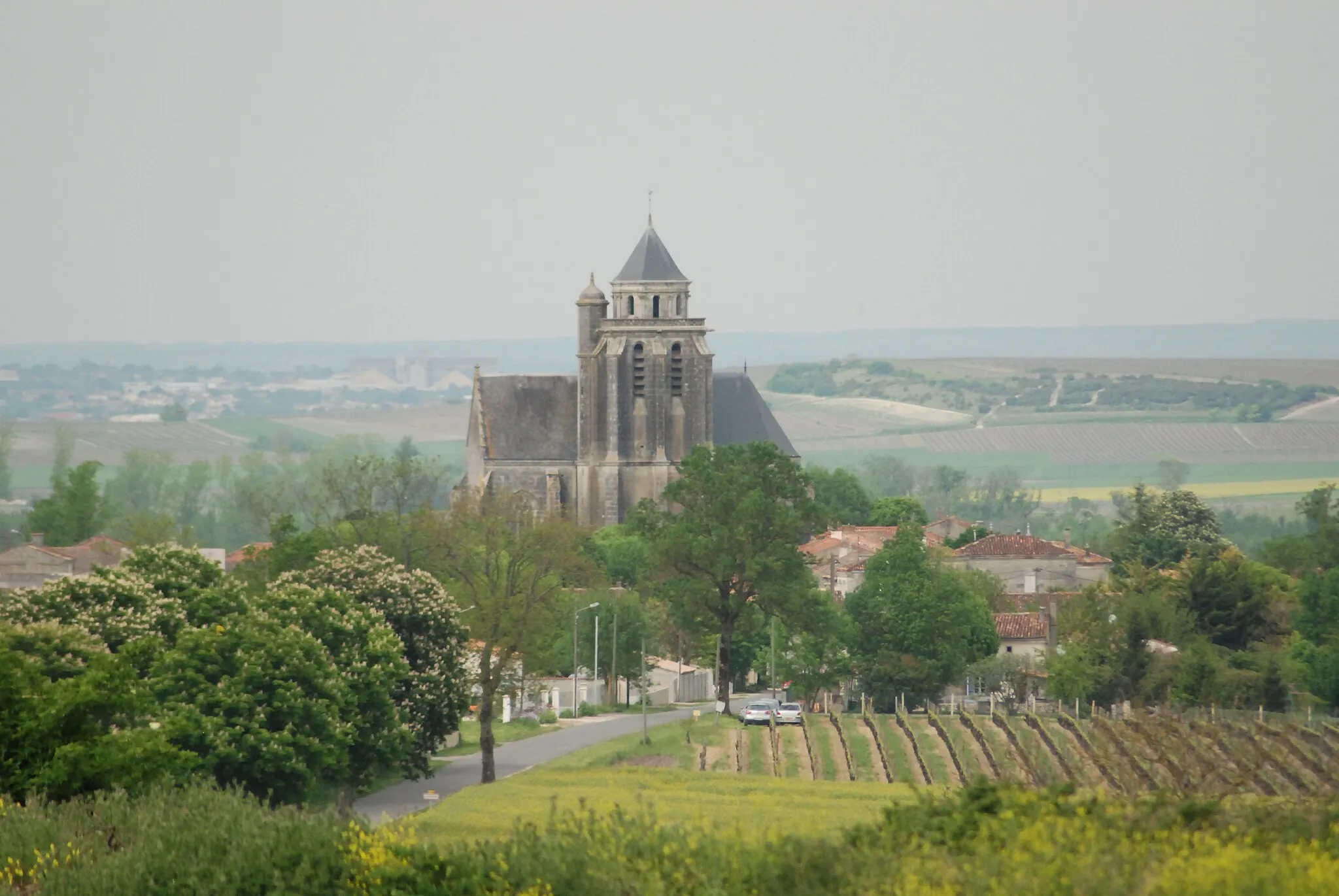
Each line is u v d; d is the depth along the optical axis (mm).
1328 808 181625
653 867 173875
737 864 171625
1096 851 162125
